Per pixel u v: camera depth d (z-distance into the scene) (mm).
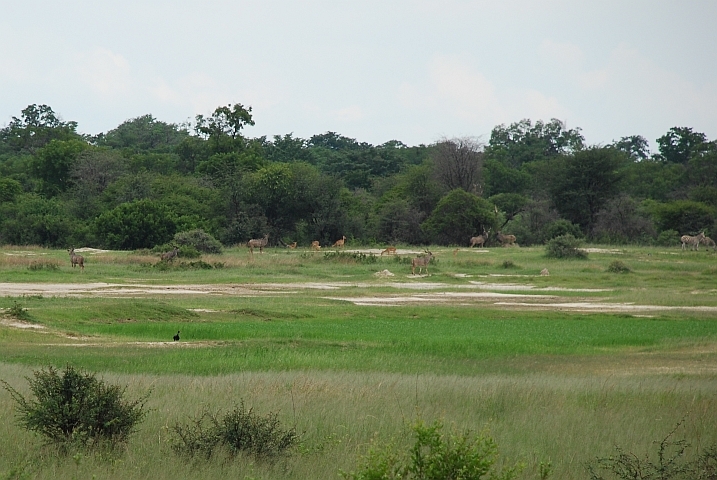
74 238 124375
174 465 16969
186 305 55969
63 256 99812
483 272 88750
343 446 18547
